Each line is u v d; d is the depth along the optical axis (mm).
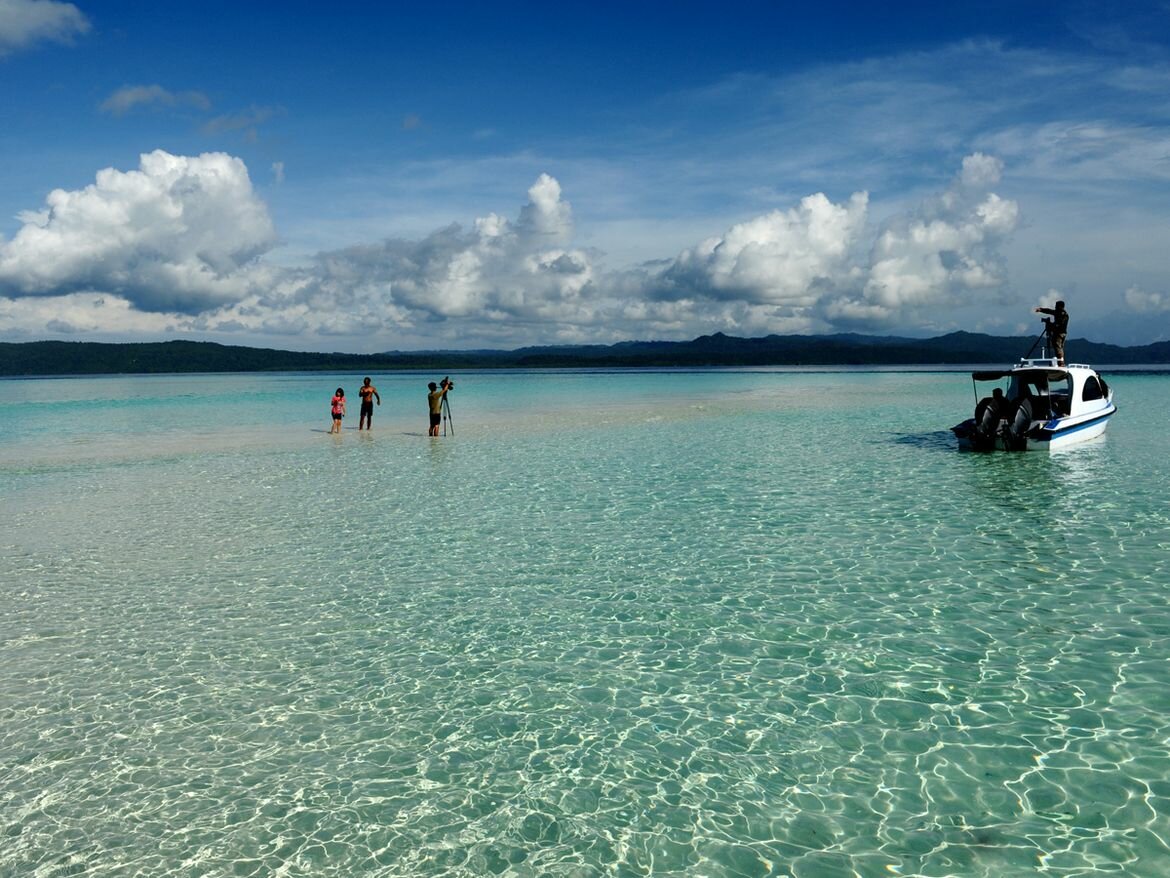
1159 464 19516
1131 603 9438
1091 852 4996
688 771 6109
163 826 5512
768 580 10750
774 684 7566
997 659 7953
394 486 19000
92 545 13570
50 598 10625
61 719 7145
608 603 10047
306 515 15797
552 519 14898
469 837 5332
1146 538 12383
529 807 5680
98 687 7809
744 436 28094
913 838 5203
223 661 8430
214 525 15000
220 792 5934
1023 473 18672
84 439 32156
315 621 9633
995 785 5777
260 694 7621
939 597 9859
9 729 6961
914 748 6328
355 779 6090
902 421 32656
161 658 8531
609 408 45906
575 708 7207
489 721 7004
